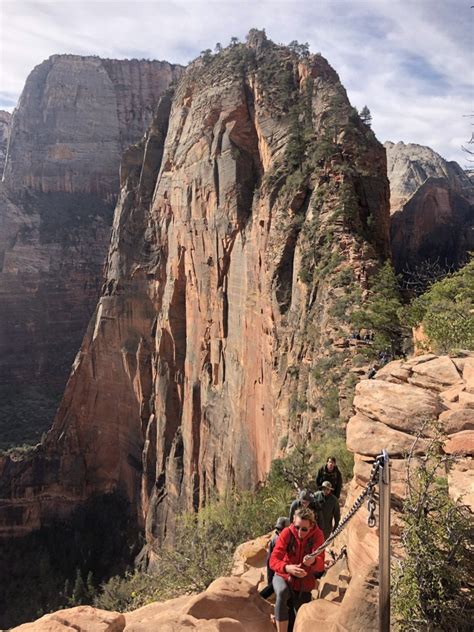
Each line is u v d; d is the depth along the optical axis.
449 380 10.82
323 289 34.25
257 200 48.06
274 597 9.30
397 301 28.19
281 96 52.19
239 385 46.69
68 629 6.93
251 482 42.22
